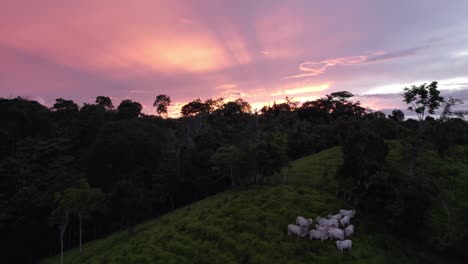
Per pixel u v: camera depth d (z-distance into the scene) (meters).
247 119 98.06
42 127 81.88
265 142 51.03
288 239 33.62
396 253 30.88
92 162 65.12
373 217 36.88
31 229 50.09
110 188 60.50
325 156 64.31
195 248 33.97
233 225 37.44
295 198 42.59
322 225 34.53
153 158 69.06
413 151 39.19
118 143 64.69
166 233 38.59
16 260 49.66
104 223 54.94
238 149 54.56
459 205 36.94
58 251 53.81
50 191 52.78
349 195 41.97
